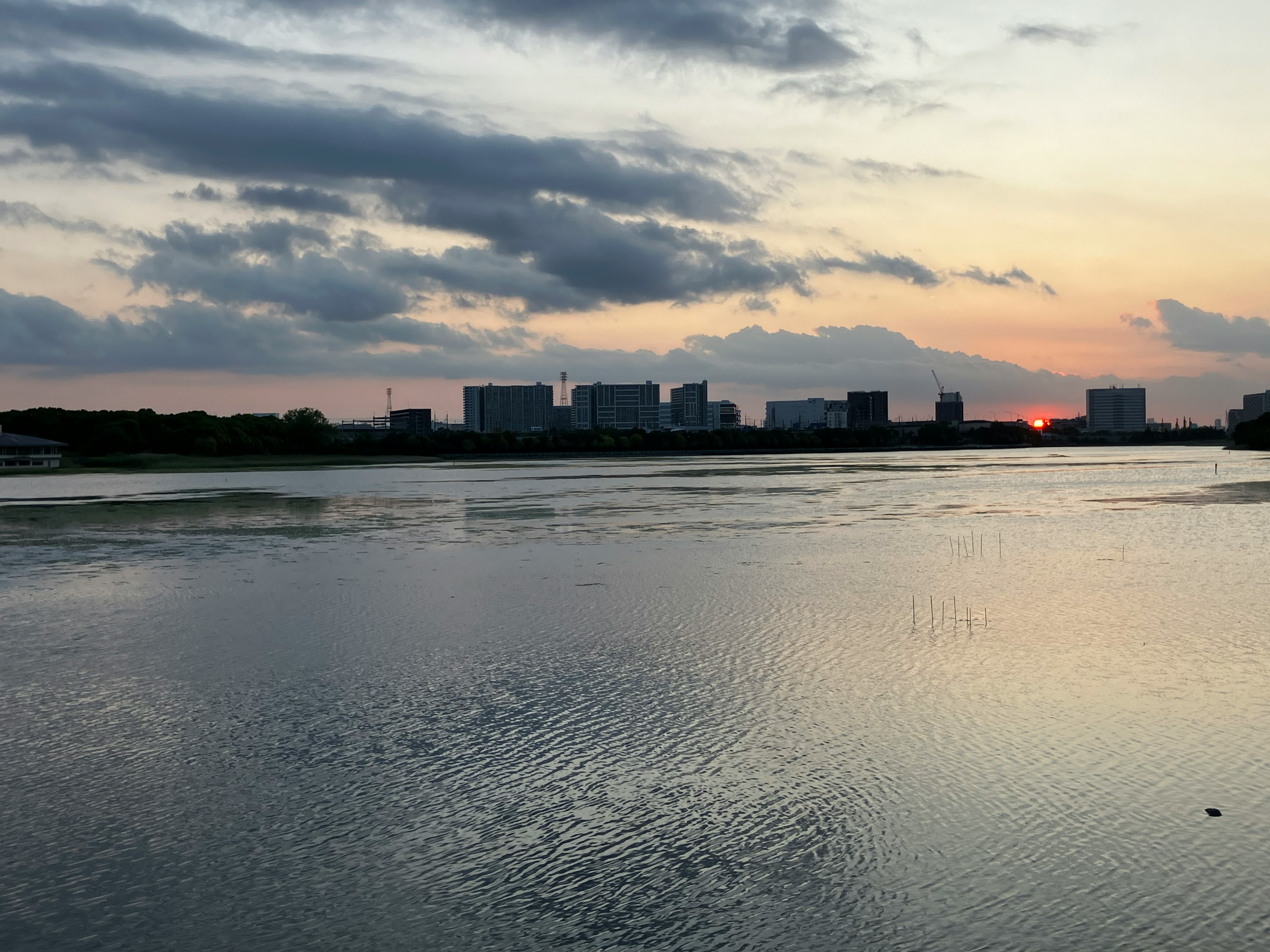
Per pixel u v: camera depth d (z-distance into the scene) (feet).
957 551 196.34
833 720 85.46
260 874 59.00
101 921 54.03
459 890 57.11
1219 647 110.63
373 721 86.38
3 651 115.34
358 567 184.14
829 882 57.36
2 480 547.90
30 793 71.05
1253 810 65.77
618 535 234.58
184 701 93.20
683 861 60.18
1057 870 58.34
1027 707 88.53
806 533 234.99
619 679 99.35
